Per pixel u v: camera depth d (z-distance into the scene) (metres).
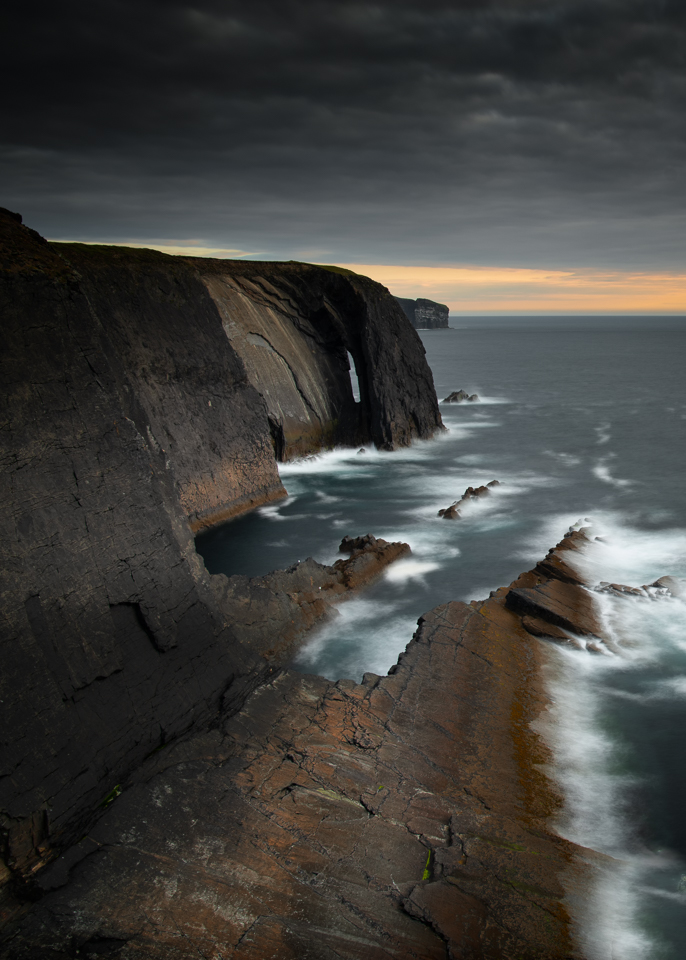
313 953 10.25
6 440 14.04
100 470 16.11
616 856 13.10
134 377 32.88
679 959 10.52
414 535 33.62
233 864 11.75
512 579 27.72
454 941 10.59
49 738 12.84
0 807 11.53
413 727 16.19
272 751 14.92
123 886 11.09
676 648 20.75
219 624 18.44
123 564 16.05
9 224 16.03
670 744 16.45
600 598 23.84
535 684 18.83
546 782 15.07
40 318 15.39
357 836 12.61
